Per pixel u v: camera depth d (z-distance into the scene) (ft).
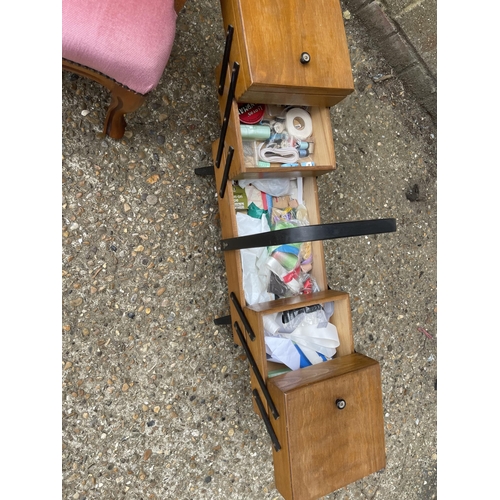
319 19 2.86
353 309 4.86
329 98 3.08
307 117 3.45
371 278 4.99
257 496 4.16
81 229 3.50
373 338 5.00
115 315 3.61
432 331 5.43
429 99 5.40
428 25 4.98
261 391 3.26
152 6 2.54
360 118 5.02
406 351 5.23
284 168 3.18
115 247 3.62
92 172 3.52
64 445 3.42
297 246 3.55
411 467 5.23
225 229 3.63
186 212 3.89
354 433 2.96
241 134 3.14
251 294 3.50
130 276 3.67
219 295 4.00
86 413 3.50
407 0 4.78
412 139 5.39
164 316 3.79
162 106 3.80
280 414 2.79
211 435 3.97
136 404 3.68
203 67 4.00
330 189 4.75
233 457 4.06
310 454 2.80
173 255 3.83
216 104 4.04
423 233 5.41
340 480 2.93
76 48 2.41
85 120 3.48
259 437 4.17
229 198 3.38
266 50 2.70
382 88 5.22
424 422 5.34
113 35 2.43
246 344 3.31
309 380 2.85
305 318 3.37
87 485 3.50
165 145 3.81
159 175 3.78
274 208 3.64
